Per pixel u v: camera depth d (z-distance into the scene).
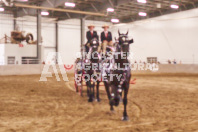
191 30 32.19
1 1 28.64
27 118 6.66
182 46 33.44
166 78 21.30
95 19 42.88
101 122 6.14
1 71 25.48
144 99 9.78
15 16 37.22
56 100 9.77
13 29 36.88
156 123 6.02
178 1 31.23
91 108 8.06
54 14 39.31
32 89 13.45
